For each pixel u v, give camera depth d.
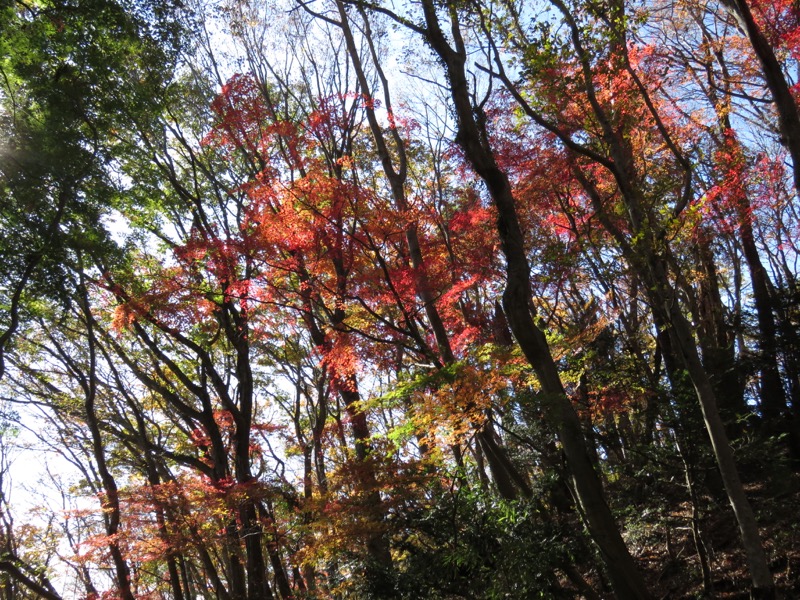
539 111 9.66
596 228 12.51
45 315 13.59
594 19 8.41
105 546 13.24
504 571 7.97
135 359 17.58
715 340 15.80
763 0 10.82
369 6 9.09
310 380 19.08
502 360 9.17
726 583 10.14
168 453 15.27
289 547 13.58
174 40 12.65
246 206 12.02
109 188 12.73
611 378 11.70
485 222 12.17
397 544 9.38
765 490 11.43
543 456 9.18
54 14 10.94
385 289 10.18
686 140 12.09
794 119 6.84
